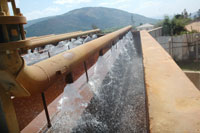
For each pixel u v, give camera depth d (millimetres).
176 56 14953
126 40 6656
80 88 2223
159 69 1350
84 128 1520
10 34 789
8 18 751
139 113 1728
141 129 1506
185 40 14531
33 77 916
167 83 1008
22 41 837
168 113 674
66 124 1498
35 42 3797
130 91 2242
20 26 861
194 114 647
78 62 1525
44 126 1448
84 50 1725
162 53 2076
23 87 812
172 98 802
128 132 1490
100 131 1508
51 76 1071
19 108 1420
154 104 760
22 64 870
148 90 929
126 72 3076
